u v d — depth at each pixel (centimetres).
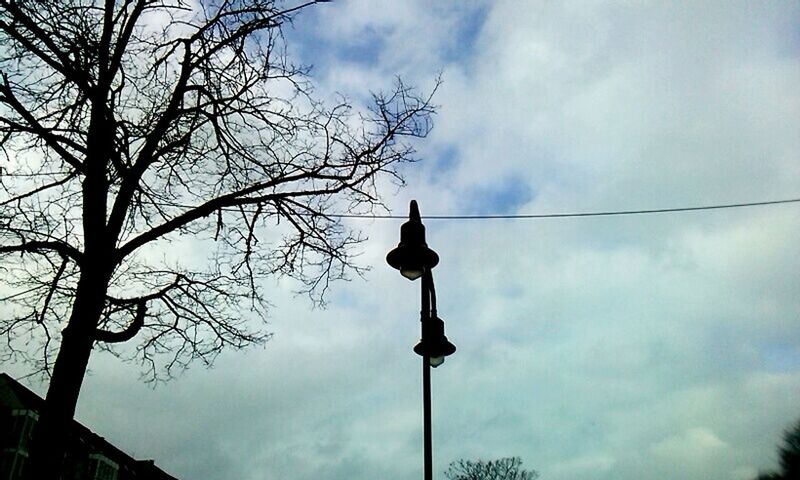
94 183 913
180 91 1030
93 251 882
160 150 1009
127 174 941
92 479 4356
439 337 877
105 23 998
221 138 1066
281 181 1073
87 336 831
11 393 4103
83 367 820
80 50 934
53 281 1019
